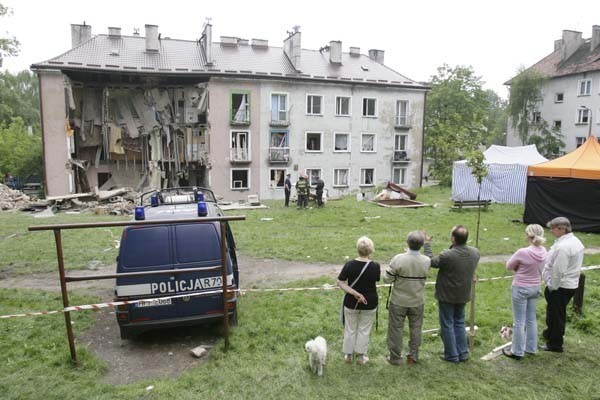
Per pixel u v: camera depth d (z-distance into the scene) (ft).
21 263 35.86
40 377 16.58
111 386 15.93
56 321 22.48
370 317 17.07
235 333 20.47
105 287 29.48
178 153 101.14
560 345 18.42
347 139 112.16
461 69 146.51
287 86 103.71
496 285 28.19
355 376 16.48
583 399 14.92
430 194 94.32
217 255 19.89
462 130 41.86
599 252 39.01
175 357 18.54
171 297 18.39
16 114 172.76
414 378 16.30
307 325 21.38
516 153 85.71
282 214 63.41
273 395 15.29
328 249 40.16
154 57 98.12
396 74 120.16
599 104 130.21
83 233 48.88
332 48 115.14
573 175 49.39
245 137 102.06
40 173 140.36
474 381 16.07
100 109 95.91
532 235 17.35
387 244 41.73
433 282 28.55
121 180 98.99
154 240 19.49
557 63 147.43
